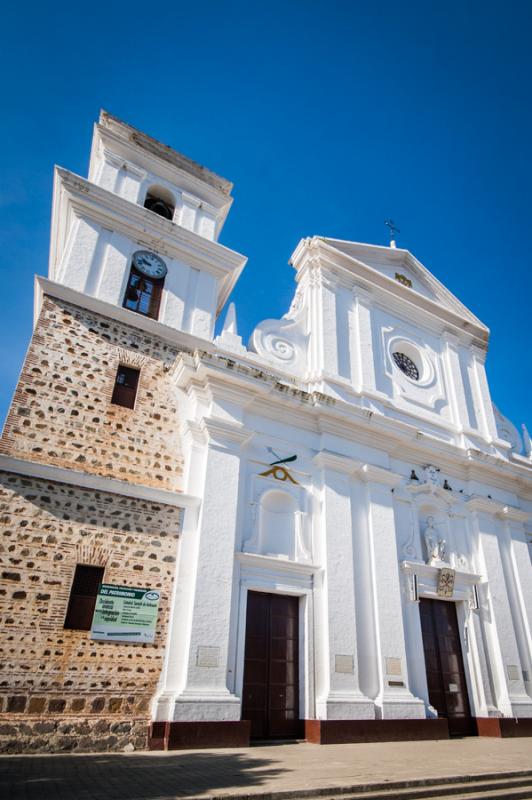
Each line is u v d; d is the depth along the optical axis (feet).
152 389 40.98
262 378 42.78
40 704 27.71
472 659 45.68
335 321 53.93
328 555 40.68
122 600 32.12
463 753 31.14
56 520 32.17
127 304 44.37
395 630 41.09
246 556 37.47
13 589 29.43
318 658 37.68
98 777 20.21
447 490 51.21
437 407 57.88
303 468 43.88
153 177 53.16
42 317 38.60
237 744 30.68
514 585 51.31
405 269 66.39
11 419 34.12
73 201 44.75
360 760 26.96
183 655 32.32
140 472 37.19
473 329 66.85
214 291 49.78
